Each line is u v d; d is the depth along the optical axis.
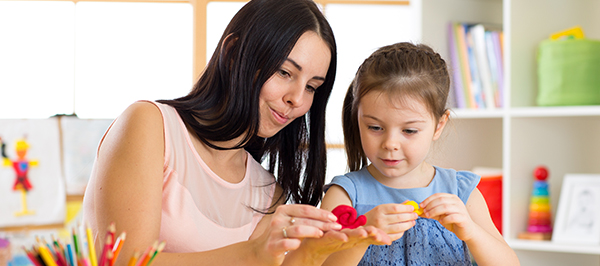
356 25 2.53
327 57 1.01
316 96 1.12
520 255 1.82
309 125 1.17
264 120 1.02
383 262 1.06
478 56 1.88
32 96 2.63
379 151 1.00
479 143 1.97
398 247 1.06
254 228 1.13
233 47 1.00
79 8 2.62
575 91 1.69
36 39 2.63
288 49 0.95
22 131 2.49
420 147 0.99
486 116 1.81
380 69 1.02
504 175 1.76
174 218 0.98
